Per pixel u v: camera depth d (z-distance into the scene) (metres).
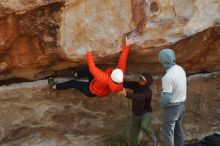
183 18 6.82
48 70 7.27
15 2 6.28
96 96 7.13
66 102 7.48
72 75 7.40
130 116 7.79
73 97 7.48
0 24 6.43
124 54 6.75
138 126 7.34
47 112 7.46
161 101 6.58
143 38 6.86
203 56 7.62
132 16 6.72
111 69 6.91
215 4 6.88
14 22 6.45
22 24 6.49
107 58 6.99
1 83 7.25
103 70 7.37
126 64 7.52
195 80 7.96
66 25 6.61
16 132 7.45
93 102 7.60
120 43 6.81
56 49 6.75
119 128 7.77
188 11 6.82
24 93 7.27
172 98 6.62
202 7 6.84
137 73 7.68
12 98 7.26
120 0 6.64
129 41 6.75
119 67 6.79
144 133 7.94
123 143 7.71
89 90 6.98
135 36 6.82
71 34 6.67
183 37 6.92
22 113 7.38
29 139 7.54
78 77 7.34
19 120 7.39
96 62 7.10
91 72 6.70
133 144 7.46
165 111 6.78
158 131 8.01
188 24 6.86
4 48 6.69
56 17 6.53
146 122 7.17
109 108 7.69
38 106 7.40
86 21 6.64
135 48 6.93
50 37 6.65
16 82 7.30
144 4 6.68
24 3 6.31
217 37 7.27
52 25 6.57
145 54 7.12
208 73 8.03
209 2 6.86
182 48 7.30
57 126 7.57
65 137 7.67
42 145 7.59
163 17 6.75
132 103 7.20
